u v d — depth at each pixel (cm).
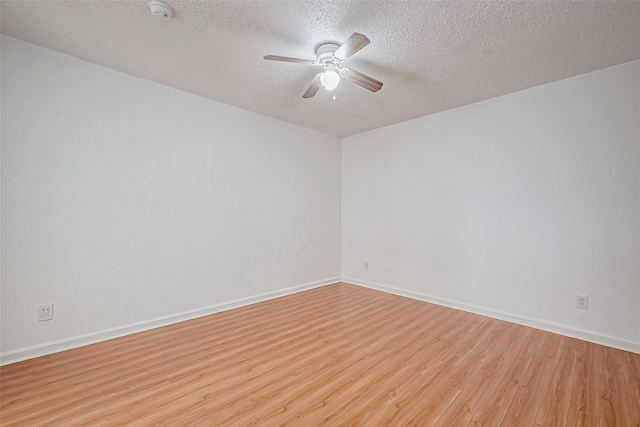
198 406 165
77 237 237
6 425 149
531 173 283
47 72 223
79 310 238
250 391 179
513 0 167
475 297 321
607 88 244
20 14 184
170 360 216
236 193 338
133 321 265
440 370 203
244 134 345
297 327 280
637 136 232
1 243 207
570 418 156
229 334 263
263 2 171
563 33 196
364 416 158
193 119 303
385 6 173
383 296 383
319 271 434
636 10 173
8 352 209
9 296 210
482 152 316
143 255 271
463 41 206
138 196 268
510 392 178
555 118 270
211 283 317
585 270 254
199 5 173
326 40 208
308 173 418
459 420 155
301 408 164
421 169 370
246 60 237
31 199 218
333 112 353
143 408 163
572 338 255
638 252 231
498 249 305
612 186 242
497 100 305
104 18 187
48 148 224
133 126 265
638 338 230
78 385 184
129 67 250
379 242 417
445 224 346
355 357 221
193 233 303
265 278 366
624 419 155
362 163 440
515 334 264
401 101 318
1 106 207
